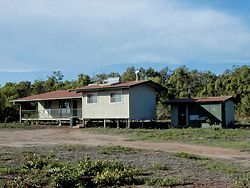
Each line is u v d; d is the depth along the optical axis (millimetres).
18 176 10641
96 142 23594
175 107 36938
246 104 45719
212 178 11383
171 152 17828
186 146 21125
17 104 51906
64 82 72812
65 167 11258
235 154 17828
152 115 37875
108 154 16469
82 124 40969
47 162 12781
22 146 20078
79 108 43531
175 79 62000
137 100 36594
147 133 28656
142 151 17844
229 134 26766
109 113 37375
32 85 68625
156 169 12781
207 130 29625
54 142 23625
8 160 13820
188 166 13555
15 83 67938
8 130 35812
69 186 10000
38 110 47906
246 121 41219
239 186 10188
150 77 64688
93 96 38938
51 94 47281
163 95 52188
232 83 53531
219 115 34188
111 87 36594
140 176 11492
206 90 55469
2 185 9523
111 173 10766
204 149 19734
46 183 10188
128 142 23516
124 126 37500
